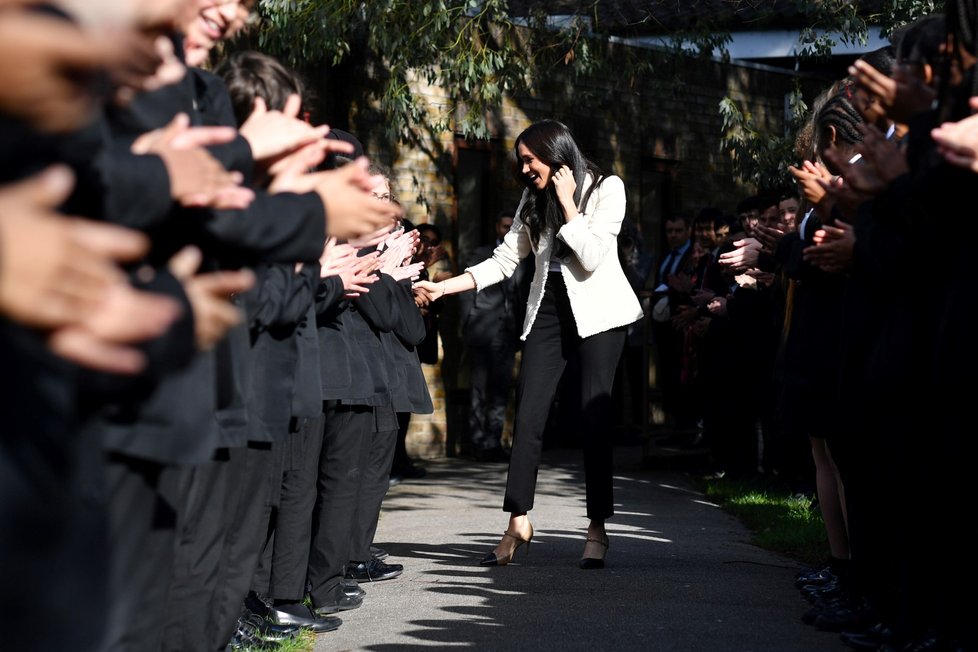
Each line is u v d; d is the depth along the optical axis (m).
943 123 4.27
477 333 16.05
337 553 6.51
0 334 1.72
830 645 5.71
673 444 15.70
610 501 7.91
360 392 6.39
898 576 5.20
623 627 6.08
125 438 2.98
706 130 20.39
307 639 5.83
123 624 3.05
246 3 3.88
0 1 1.56
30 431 1.76
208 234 3.25
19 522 1.74
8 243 1.56
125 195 2.59
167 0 2.52
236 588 4.95
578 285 7.91
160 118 3.25
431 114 16.80
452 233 17.03
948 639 4.89
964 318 4.38
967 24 4.21
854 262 5.44
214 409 3.29
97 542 1.96
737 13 17.78
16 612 1.74
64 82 1.55
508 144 17.77
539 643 5.73
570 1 16.09
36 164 1.76
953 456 4.48
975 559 4.78
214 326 2.46
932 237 4.61
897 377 4.89
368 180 3.59
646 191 19.75
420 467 15.07
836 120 6.38
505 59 15.41
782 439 11.14
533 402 8.06
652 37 17.25
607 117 18.94
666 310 15.31
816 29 16.12
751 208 13.17
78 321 1.64
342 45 14.20
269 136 3.58
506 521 10.41
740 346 12.73
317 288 5.70
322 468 6.52
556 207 7.96
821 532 9.16
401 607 6.63
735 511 10.81
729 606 6.64
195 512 4.31
